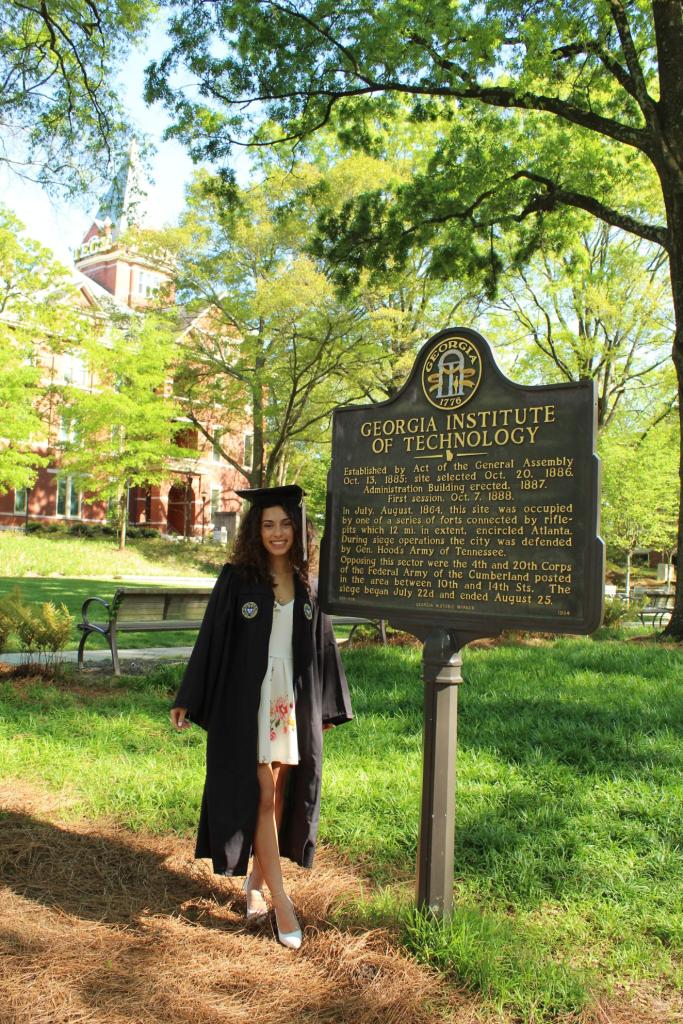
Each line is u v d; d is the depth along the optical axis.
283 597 3.51
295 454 38.66
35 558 29.14
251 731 3.34
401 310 27.62
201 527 49.19
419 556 3.50
